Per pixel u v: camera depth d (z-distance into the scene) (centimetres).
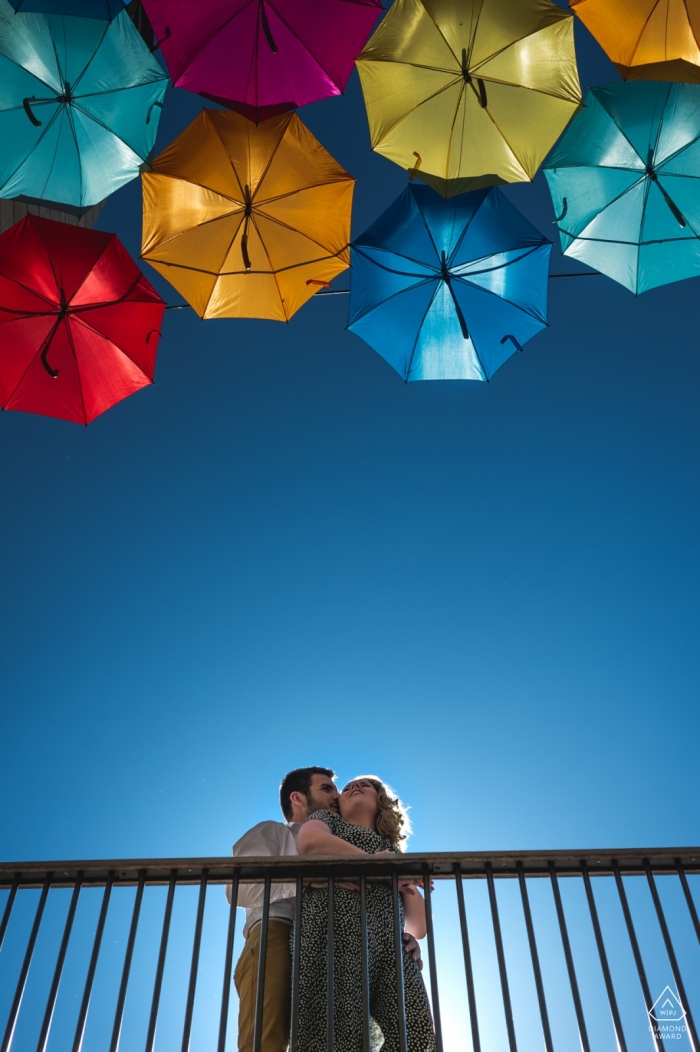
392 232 542
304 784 411
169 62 500
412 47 491
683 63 475
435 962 289
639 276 534
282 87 516
